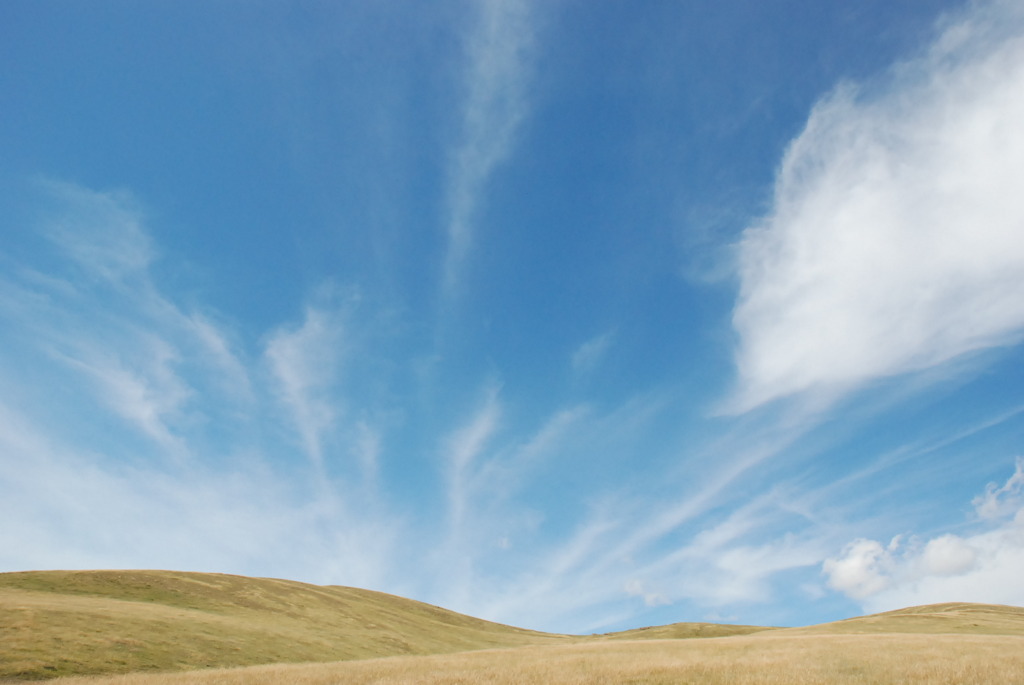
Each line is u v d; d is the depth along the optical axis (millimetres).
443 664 34781
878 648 35000
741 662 30109
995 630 67750
